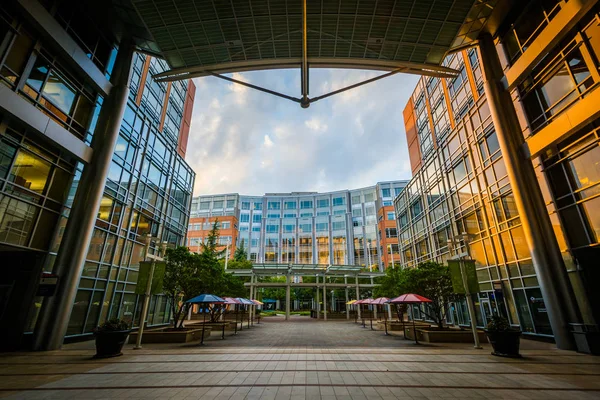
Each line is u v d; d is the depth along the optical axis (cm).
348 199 7425
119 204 1697
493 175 1747
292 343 1412
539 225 1291
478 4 1442
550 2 1315
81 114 1409
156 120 2166
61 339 1155
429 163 2702
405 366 877
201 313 3838
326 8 1346
